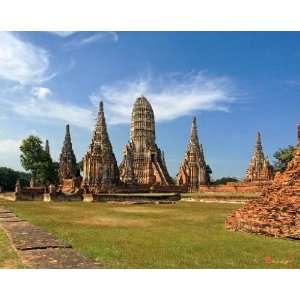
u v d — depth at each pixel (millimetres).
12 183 126812
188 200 64000
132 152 104125
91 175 89938
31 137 89938
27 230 15727
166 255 12398
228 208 39750
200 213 31922
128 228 20016
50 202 55812
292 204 16453
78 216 27906
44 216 27453
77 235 16797
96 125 93625
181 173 105438
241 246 14188
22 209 35969
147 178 102125
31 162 89250
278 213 16766
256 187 67625
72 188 82438
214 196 61469
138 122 105688
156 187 88625
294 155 18359
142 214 30594
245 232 18281
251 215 18234
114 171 92812
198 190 89562
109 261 11273
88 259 10305
